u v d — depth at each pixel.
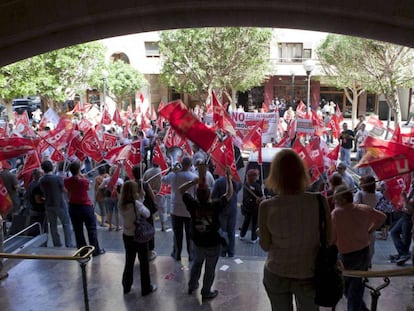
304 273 3.43
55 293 6.75
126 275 6.64
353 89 30.59
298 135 16.70
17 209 11.23
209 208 6.05
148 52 39.34
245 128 15.09
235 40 27.83
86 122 17.59
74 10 9.36
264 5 9.51
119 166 11.22
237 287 6.81
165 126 20.95
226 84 31.16
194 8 9.80
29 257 5.31
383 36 9.81
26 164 10.48
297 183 3.43
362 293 5.55
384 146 7.60
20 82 25.23
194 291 6.66
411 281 7.13
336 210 5.51
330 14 9.77
